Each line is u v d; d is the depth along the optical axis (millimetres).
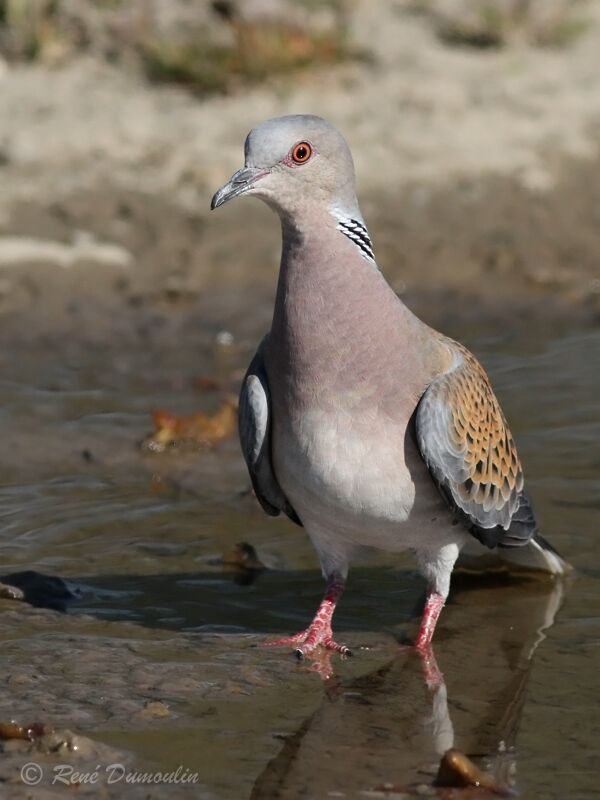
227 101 21891
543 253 18125
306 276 9000
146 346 15758
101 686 8750
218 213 18938
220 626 9836
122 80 22578
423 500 9164
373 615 10109
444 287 17312
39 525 11422
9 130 20766
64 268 17547
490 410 9594
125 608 10047
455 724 8477
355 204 9258
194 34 23391
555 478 12133
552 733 8383
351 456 8938
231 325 16359
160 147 20375
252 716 8477
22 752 7918
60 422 13727
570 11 25703
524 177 19859
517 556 10570
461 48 24438
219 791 7645
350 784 7750
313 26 23656
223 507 11922
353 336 8906
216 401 14312
